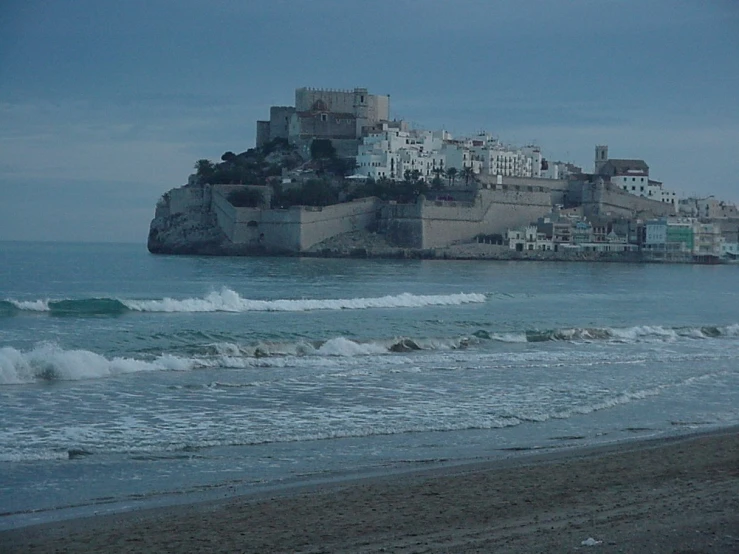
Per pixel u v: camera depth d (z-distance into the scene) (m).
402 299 128.88
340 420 48.41
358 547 27.66
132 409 49.75
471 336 87.06
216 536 29.12
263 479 36.69
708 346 87.06
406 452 41.94
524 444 44.00
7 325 89.56
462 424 48.09
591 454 41.25
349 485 35.50
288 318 104.12
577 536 28.06
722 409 54.62
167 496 34.09
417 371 65.25
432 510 31.69
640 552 26.44
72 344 74.94
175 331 86.00
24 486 35.12
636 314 128.12
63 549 28.05
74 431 44.03
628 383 62.38
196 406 51.03
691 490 34.12
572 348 83.31
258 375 62.03
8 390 53.81
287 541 28.52
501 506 32.09
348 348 76.19
